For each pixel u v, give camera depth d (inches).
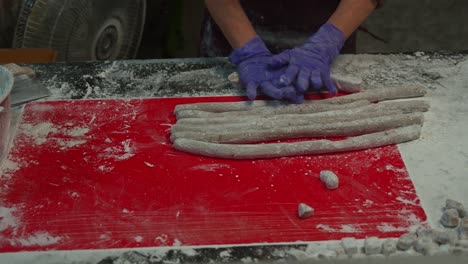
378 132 79.7
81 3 118.1
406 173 73.6
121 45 136.6
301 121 81.0
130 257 63.3
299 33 100.9
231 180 73.4
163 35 167.8
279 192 71.5
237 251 63.7
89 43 125.0
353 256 63.2
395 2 180.1
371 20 176.4
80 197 71.2
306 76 85.8
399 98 87.2
